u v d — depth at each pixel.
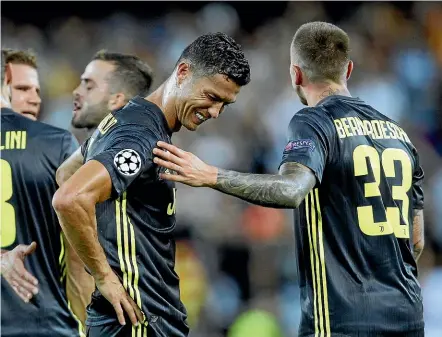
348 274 15.85
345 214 15.91
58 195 14.09
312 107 16.38
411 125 50.47
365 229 15.89
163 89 16.00
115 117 15.71
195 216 39.56
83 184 14.08
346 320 15.67
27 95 20.78
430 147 48.91
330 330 15.75
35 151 18.78
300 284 16.44
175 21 55.50
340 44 16.88
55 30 55.19
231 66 15.16
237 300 37.16
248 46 53.97
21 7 55.12
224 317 36.41
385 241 15.93
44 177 18.75
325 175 15.97
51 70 53.38
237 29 55.31
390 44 54.75
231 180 14.87
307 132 15.78
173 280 16.08
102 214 15.23
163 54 54.06
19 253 17.83
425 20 56.34
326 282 15.86
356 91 51.38
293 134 15.95
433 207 42.53
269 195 14.81
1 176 18.62
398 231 16.17
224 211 39.69
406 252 16.45
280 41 53.53
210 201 40.03
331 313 15.76
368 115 16.67
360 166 16.00
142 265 15.38
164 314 15.70
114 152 14.53
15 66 20.67
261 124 48.03
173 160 14.71
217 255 38.38
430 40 55.75
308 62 16.84
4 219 18.58
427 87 53.31
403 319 15.90
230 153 46.22
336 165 15.95
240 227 39.00
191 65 15.41
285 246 37.94
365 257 15.88
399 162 16.50
